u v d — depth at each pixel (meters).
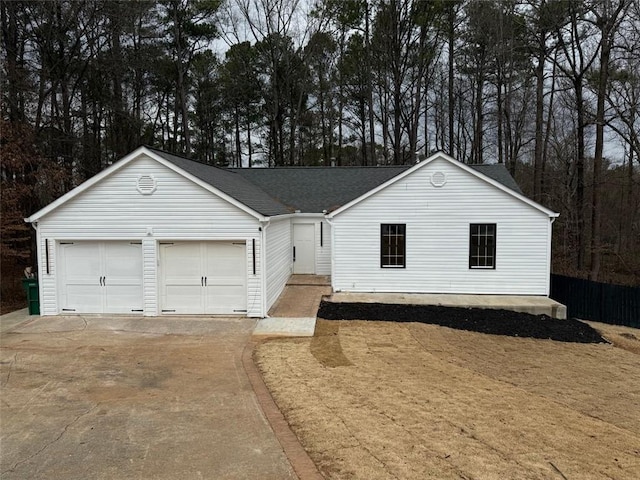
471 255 15.81
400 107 33.62
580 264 24.98
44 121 20.64
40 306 13.02
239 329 11.58
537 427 6.29
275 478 4.95
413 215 15.92
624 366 10.38
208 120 38.12
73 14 20.45
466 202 15.69
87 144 22.50
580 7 22.67
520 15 26.47
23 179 18.28
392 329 12.05
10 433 6.07
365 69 34.78
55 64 20.44
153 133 34.16
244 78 35.88
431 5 30.61
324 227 19.64
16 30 19.70
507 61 29.39
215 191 12.50
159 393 7.48
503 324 13.12
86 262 12.96
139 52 26.83
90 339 10.71
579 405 7.64
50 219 12.80
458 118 36.44
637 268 26.50
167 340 10.64
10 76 17.94
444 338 11.59
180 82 31.69
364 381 7.98
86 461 5.34
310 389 7.53
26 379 8.12
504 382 8.54
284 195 20.81
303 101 36.66
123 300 12.98
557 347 11.67
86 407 6.92
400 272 16.09
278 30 33.97
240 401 7.13
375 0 32.56
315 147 38.88
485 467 5.06
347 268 16.31
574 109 24.69
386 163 34.16
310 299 15.04
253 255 12.63
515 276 15.68
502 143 33.75
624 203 30.00
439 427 6.12
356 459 5.24
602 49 22.22
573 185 27.22
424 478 4.81
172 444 5.74
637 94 26.16
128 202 12.70
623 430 6.48
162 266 12.88
